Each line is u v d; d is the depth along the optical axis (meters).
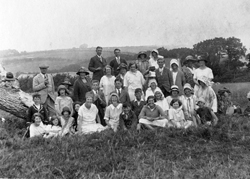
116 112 8.01
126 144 6.20
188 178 4.47
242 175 4.51
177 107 7.86
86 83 9.17
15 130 8.02
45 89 9.37
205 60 9.10
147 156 5.45
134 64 9.20
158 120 7.59
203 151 5.70
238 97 12.83
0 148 6.06
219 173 4.59
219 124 7.37
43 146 6.26
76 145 6.16
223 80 15.68
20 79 16.38
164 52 14.82
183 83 9.35
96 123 8.30
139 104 8.33
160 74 9.20
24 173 4.76
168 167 4.94
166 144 6.09
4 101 9.02
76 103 8.35
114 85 9.27
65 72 16.61
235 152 5.61
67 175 4.68
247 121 7.76
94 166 4.99
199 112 7.98
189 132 6.70
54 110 9.27
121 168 4.96
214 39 15.48
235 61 15.66
